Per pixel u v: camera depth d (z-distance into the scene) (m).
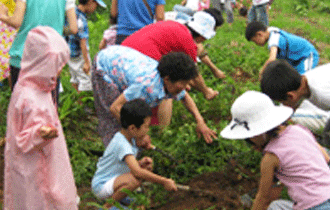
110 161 3.70
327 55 8.37
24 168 2.98
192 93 5.85
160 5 5.11
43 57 2.83
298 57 5.18
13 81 4.55
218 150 4.72
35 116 2.86
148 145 4.00
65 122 5.23
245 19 10.95
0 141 4.37
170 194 4.14
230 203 4.02
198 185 4.29
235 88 6.20
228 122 5.48
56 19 4.45
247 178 4.38
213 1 10.00
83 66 5.98
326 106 3.54
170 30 4.15
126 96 3.76
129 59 3.92
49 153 3.00
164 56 3.66
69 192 3.18
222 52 7.51
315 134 4.27
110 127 4.17
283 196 3.83
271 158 3.07
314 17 11.55
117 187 3.65
